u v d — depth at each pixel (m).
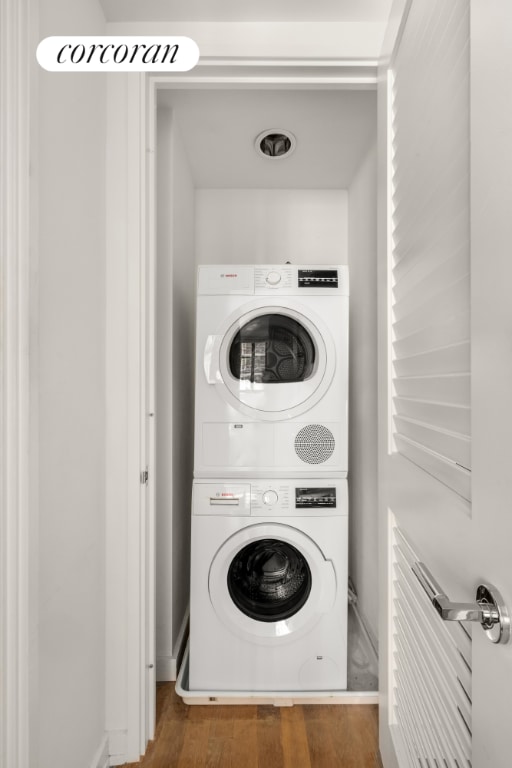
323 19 1.33
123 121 1.34
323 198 2.46
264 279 1.66
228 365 1.67
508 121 0.50
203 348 1.65
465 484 0.69
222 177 2.32
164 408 1.77
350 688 1.63
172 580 1.77
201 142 2.00
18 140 0.77
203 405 1.66
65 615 1.04
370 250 1.91
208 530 1.62
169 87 1.45
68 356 1.06
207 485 1.63
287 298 1.66
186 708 1.57
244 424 1.66
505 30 0.51
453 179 0.74
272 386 1.66
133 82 1.34
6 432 0.76
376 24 1.34
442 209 0.79
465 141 0.68
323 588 1.61
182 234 2.03
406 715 1.04
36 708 0.82
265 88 1.45
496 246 0.53
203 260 2.44
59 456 1.01
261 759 1.35
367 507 1.93
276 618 1.63
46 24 0.95
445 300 0.78
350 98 1.69
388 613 1.17
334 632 1.61
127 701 1.34
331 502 1.63
